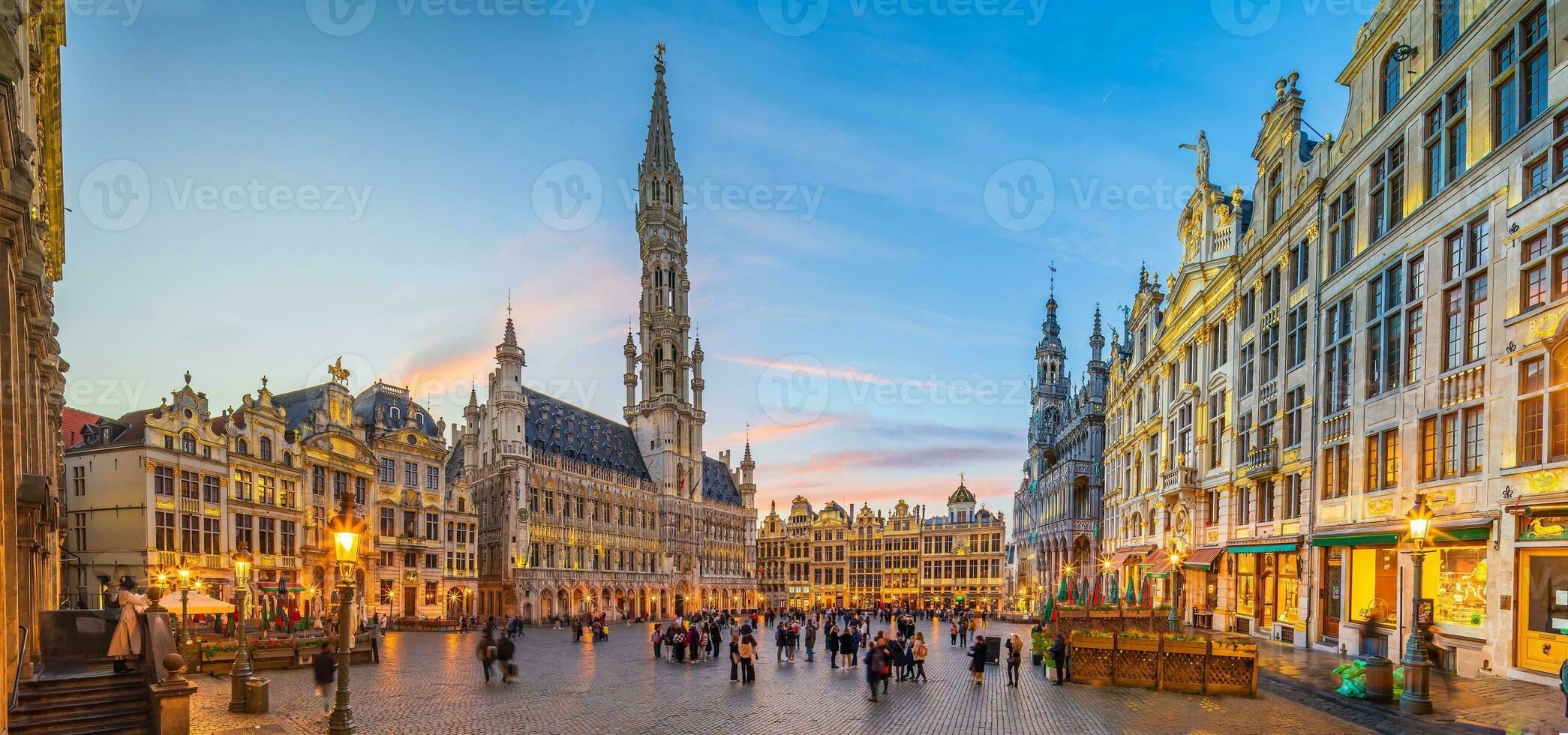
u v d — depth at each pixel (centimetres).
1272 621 4066
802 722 2350
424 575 7819
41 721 1961
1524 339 2506
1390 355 3181
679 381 12975
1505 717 1986
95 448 5350
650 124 13812
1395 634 3022
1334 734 1994
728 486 14638
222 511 5725
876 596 15900
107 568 5175
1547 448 2408
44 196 2553
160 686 1925
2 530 1575
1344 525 3384
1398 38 3250
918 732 2202
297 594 6272
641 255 13462
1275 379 4116
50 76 2314
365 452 7269
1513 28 2623
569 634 6919
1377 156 3316
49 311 2661
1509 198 2586
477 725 2292
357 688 2983
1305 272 3894
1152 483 6031
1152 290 6350
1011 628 7756
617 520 11019
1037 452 10738
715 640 4453
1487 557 2605
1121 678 2853
